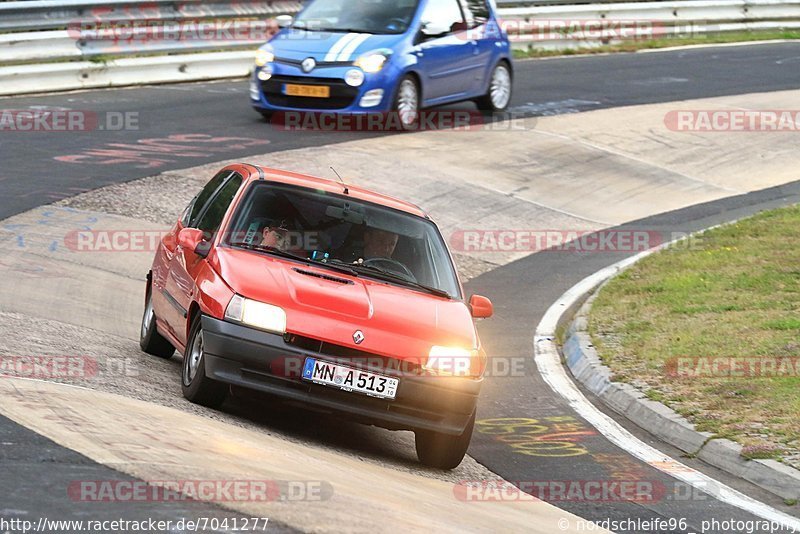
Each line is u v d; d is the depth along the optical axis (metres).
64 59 73.12
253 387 25.16
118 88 74.31
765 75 93.44
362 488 21.02
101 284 41.06
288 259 27.84
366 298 26.84
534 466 27.97
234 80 80.69
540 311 45.41
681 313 41.81
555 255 53.47
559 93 82.25
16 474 18.14
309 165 58.75
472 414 26.48
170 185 54.00
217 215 29.66
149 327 32.44
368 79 64.44
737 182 66.81
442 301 28.28
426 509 20.58
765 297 42.75
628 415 32.94
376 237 29.30
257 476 20.00
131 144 60.34
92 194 51.62
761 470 27.08
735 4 113.06
